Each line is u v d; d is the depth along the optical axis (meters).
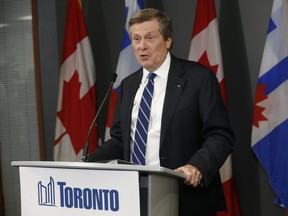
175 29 3.38
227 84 3.26
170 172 1.36
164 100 1.85
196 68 1.91
